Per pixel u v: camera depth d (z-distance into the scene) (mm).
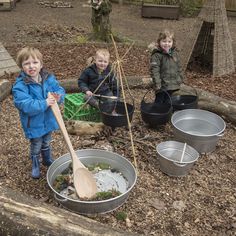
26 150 3754
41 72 3184
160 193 3225
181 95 4527
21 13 10812
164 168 3430
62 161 3221
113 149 3822
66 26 9328
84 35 8492
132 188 3059
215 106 4594
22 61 3004
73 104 4168
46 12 11062
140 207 3043
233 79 5727
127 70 5930
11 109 4609
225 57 5961
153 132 4203
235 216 3029
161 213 2998
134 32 9359
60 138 3980
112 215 2916
